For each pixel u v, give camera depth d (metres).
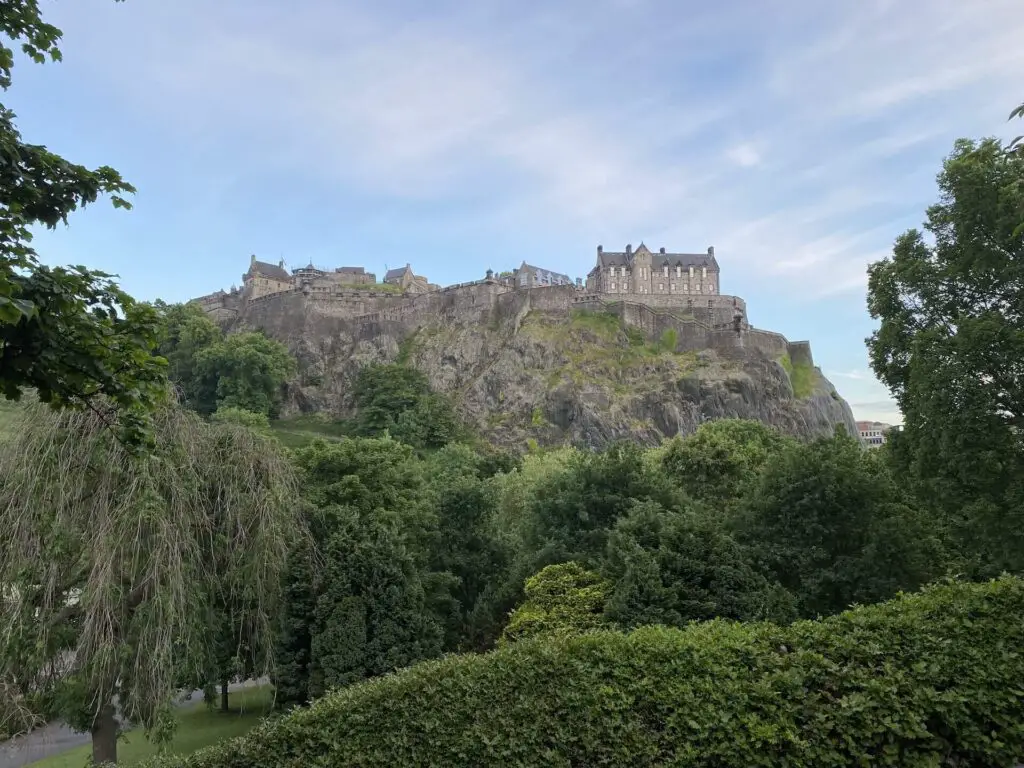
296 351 115.44
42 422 13.71
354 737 8.18
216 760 8.46
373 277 147.50
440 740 7.94
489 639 24.41
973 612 8.22
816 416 107.75
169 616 13.11
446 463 65.25
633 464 26.47
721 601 16.81
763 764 7.22
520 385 103.56
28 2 7.70
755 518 23.75
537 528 26.64
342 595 18.70
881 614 8.30
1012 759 7.36
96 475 13.89
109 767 9.87
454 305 120.88
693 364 107.56
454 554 27.00
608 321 114.25
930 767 7.05
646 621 16.16
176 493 14.41
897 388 25.67
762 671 7.76
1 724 12.27
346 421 101.38
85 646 12.62
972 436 20.70
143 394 7.84
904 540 21.66
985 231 22.42
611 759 7.59
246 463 16.83
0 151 7.30
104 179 8.26
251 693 31.06
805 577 21.36
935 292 24.34
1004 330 20.84
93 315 7.36
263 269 136.75
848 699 7.36
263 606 16.80
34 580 12.87
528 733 7.83
